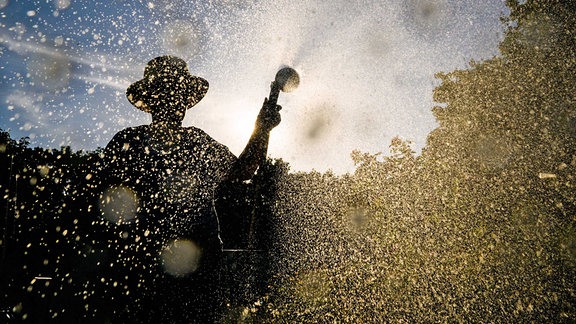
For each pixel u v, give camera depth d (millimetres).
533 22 3869
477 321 2404
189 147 1921
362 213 3336
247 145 2113
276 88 2201
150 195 1826
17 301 1779
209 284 1863
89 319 1751
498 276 2656
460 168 3455
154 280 1797
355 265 2912
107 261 1802
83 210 1818
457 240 3002
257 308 2391
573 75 3631
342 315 2506
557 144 3373
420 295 2629
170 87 1933
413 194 3428
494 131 3582
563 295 2441
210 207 1914
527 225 2988
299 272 2828
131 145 1850
